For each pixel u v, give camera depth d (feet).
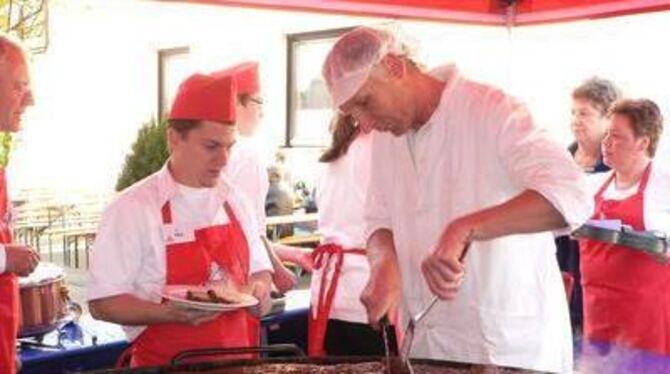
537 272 5.60
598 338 8.94
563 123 15.19
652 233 8.33
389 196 5.90
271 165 16.89
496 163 5.30
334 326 8.18
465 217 4.65
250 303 5.65
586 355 7.79
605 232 8.34
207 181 5.83
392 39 5.08
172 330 5.75
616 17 11.21
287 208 16.26
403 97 5.17
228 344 5.87
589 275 9.05
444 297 4.48
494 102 5.32
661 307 8.50
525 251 5.51
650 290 8.50
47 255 21.90
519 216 4.59
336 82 5.01
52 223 21.84
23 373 7.18
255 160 8.07
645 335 8.55
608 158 9.12
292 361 5.11
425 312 5.07
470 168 5.37
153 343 5.79
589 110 9.95
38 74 24.81
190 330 5.76
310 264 8.77
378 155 5.92
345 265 7.98
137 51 26.71
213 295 5.61
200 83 5.73
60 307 7.41
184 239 5.85
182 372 4.88
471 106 5.35
